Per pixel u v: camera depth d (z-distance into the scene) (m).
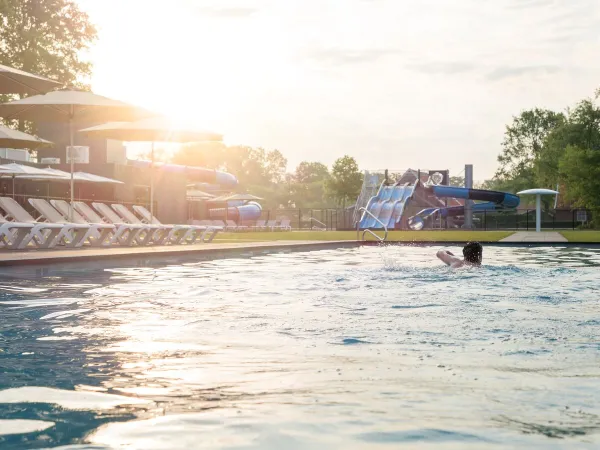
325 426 2.51
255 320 5.27
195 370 3.48
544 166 66.25
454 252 17.34
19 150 27.55
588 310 5.79
